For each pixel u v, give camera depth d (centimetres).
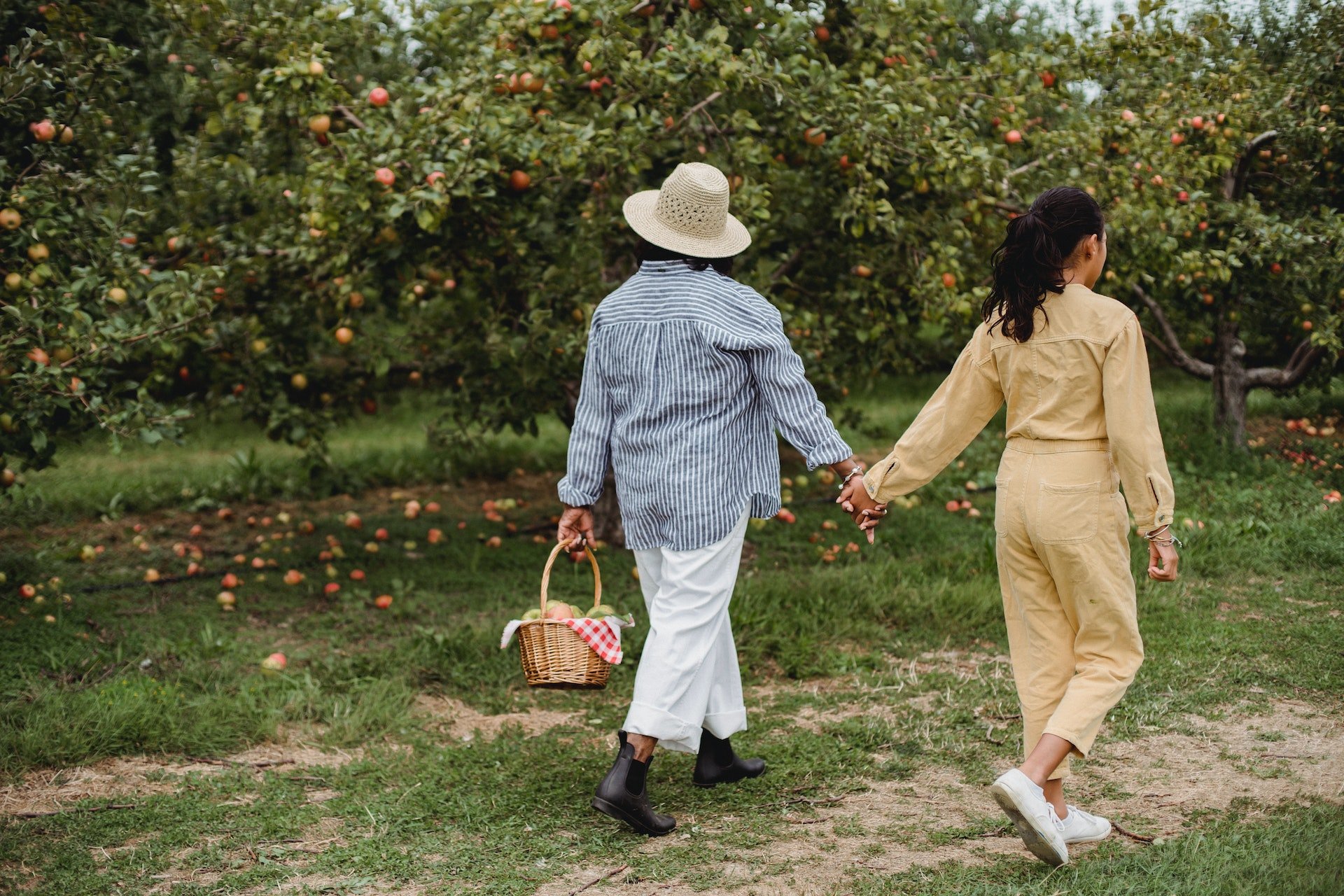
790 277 674
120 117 583
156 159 684
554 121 520
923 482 315
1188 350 1077
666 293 325
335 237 556
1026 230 288
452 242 577
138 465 1035
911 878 285
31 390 455
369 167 506
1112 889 265
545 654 314
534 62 526
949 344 761
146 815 333
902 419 1163
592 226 589
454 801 345
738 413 324
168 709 414
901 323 638
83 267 504
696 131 602
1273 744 378
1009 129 595
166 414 495
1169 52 629
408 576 645
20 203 461
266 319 688
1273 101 726
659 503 321
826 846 309
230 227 700
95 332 474
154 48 638
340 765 383
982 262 620
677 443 319
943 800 343
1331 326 725
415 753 391
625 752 311
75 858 303
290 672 471
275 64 560
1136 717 404
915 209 602
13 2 518
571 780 362
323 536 751
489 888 284
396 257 563
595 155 528
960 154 539
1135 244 620
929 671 475
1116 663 290
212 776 370
